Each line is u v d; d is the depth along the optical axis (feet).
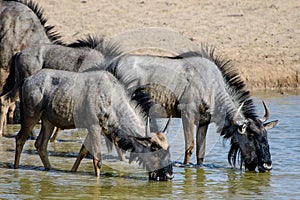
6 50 161.68
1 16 162.91
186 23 285.64
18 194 110.93
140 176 126.41
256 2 319.47
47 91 126.00
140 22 282.36
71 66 147.74
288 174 128.98
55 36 168.04
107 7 301.63
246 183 121.80
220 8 309.01
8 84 163.73
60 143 156.87
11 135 163.02
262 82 236.84
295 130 168.86
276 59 251.19
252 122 133.80
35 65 149.59
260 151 131.34
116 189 115.75
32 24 163.53
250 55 253.65
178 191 115.03
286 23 293.64
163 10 301.22
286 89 236.43
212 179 124.88
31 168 130.62
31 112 127.44
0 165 132.36
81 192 113.19
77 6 300.61
